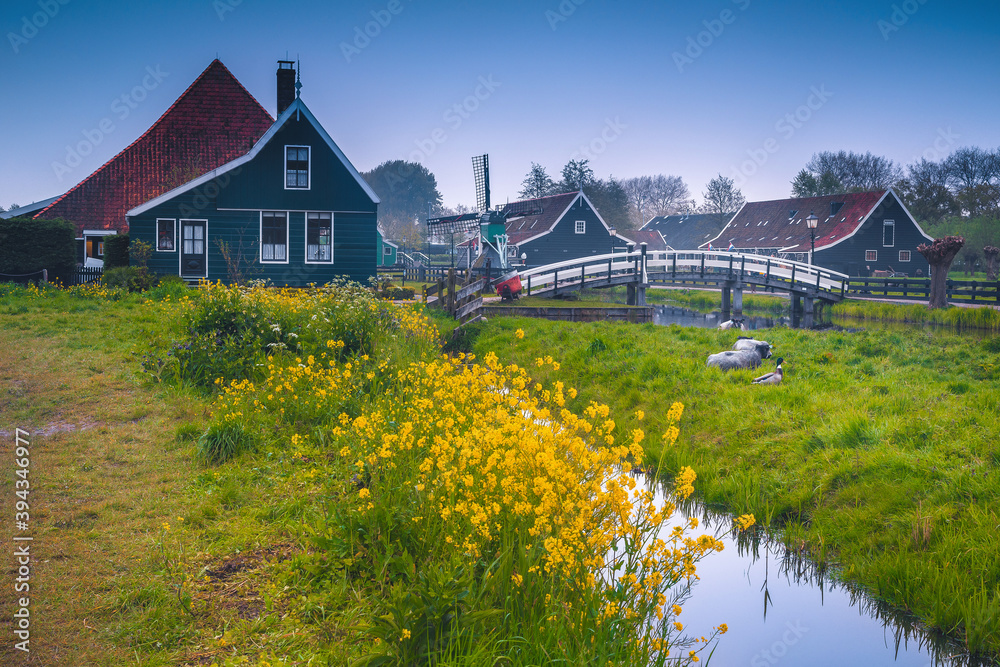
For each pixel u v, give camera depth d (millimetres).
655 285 59281
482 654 3990
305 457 7547
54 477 6629
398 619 4137
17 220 25016
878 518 7176
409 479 5867
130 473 6836
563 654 3977
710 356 13695
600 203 90625
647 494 4836
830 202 67062
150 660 4055
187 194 24938
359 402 9008
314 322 12016
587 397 12492
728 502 8305
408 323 14375
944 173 85562
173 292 19844
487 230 42062
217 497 6336
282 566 5199
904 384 11445
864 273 61438
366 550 5305
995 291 34062
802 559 6980
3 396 9234
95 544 5359
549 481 4734
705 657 5156
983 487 6953
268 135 25344
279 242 25859
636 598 4488
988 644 5367
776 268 46219
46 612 4430
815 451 8711
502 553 4664
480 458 5207
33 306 16750
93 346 12297
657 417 10859
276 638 4367
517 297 29219
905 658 5273
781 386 11461
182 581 4824
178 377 10148
